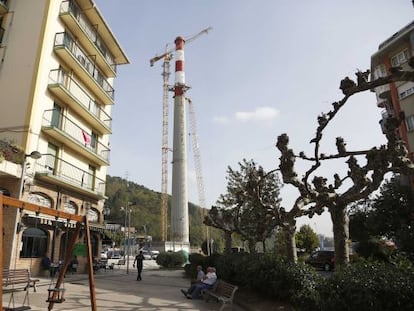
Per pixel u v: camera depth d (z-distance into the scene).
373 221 25.33
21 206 7.22
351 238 27.25
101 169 29.42
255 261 12.39
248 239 19.27
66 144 23.69
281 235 21.58
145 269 31.39
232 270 14.54
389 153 9.13
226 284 12.12
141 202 105.50
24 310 9.10
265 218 17.05
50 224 20.55
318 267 30.38
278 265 11.07
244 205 20.25
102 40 29.97
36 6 22.09
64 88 22.00
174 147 59.38
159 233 88.31
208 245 44.50
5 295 12.05
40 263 20.23
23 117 19.92
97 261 26.72
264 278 11.30
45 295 12.34
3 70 20.98
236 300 12.57
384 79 6.82
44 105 21.23
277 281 10.68
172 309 11.01
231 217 20.34
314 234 43.09
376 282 6.66
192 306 11.71
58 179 21.20
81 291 14.12
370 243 23.95
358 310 6.52
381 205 25.33
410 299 6.38
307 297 7.99
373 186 9.48
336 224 9.94
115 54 32.12
